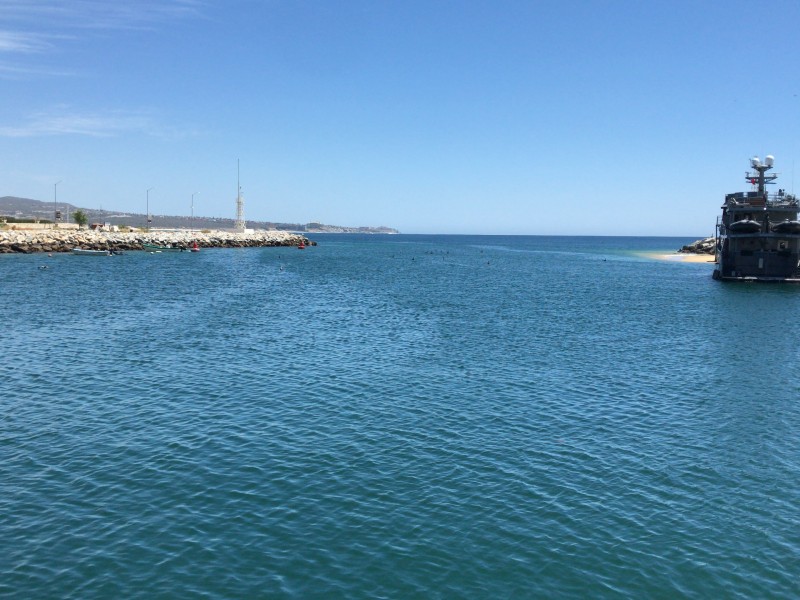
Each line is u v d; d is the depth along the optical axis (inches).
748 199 3668.8
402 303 2600.9
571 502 732.0
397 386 1218.6
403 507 714.2
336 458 850.1
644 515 704.4
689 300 2842.0
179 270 4180.6
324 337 1738.4
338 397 1137.4
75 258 5152.6
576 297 2947.8
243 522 677.9
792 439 948.6
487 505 721.0
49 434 932.6
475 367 1390.3
